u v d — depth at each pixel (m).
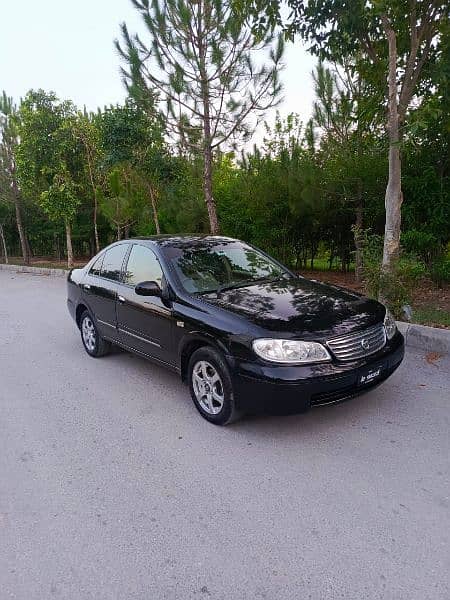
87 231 19.19
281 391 3.34
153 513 2.83
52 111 15.48
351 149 9.49
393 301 6.39
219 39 8.89
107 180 15.82
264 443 3.56
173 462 3.37
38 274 16.44
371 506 2.78
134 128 11.90
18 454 3.61
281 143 11.87
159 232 14.31
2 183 19.06
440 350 5.44
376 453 3.34
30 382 5.17
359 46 7.28
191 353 4.18
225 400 3.71
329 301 4.04
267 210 11.23
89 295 5.70
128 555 2.50
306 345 3.39
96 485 3.14
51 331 7.49
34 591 2.29
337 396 3.49
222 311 3.84
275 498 2.90
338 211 10.47
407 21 6.70
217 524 2.70
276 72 9.13
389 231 6.84
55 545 2.60
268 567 2.36
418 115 6.09
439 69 6.48
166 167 12.62
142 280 4.84
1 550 2.58
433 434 3.57
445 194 8.51
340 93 9.59
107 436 3.83
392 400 4.19
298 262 13.17
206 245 5.00
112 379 5.12
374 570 2.30
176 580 2.31
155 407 4.33
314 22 6.88
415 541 2.48
